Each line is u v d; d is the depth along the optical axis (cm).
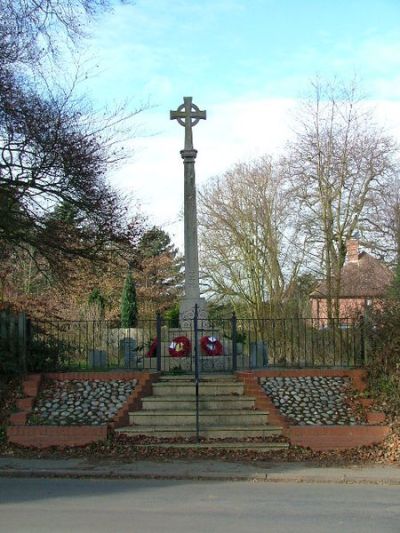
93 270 1720
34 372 1464
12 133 1432
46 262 1777
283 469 1073
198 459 1148
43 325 2048
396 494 927
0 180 1468
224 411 1335
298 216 3297
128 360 1675
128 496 901
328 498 896
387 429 1234
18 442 1243
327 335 1680
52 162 1467
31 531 707
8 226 1512
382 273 3691
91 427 1245
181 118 1911
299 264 3544
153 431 1275
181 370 1581
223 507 834
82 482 1010
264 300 3697
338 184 3188
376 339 1422
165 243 4581
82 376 1444
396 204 3178
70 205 1548
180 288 4559
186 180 1897
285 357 1750
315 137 3189
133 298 3256
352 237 3225
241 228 3725
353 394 1394
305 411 1339
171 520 762
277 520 767
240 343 1820
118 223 1571
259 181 3716
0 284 2239
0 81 1391
